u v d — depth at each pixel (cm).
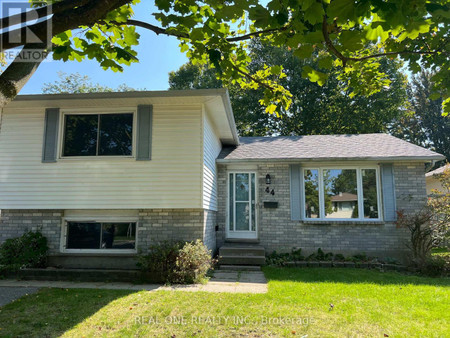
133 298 512
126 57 379
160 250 675
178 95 702
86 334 369
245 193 994
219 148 1066
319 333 370
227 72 402
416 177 902
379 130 2205
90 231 782
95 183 752
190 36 357
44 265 748
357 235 904
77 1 275
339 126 2173
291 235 929
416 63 358
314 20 239
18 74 257
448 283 638
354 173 941
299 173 952
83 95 714
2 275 687
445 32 317
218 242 958
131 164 752
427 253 814
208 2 286
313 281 643
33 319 418
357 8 214
